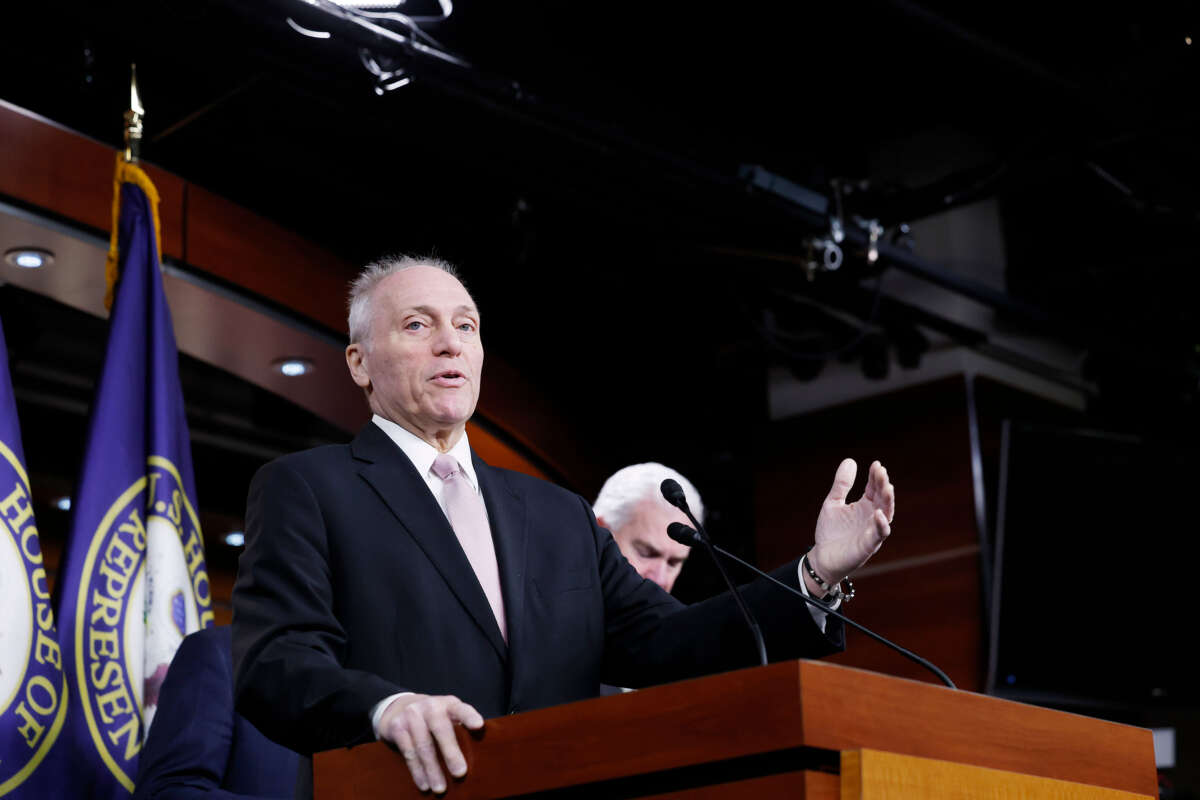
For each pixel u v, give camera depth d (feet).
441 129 15.16
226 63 14.07
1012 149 18.16
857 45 17.10
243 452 24.49
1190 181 18.13
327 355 17.60
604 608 6.15
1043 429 19.44
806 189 17.37
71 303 16.03
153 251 10.83
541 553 6.03
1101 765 4.99
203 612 10.10
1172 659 19.36
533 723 4.38
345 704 4.75
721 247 18.25
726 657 5.59
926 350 21.11
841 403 21.79
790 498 21.95
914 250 20.47
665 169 16.29
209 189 16.84
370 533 5.67
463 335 6.30
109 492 9.80
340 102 14.49
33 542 8.87
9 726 8.36
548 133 15.34
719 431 23.11
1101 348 21.75
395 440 6.16
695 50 17.67
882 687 4.17
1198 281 21.67
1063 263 21.95
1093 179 19.52
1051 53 17.54
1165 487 19.79
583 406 22.76
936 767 4.09
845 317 21.07
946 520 20.45
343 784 4.70
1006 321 21.15
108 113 15.34
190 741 7.98
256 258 16.46
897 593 20.63
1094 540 19.36
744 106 18.95
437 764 4.47
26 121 14.28
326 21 13.19
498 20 16.52
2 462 8.89
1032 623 19.02
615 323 22.04
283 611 5.31
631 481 9.86
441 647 5.49
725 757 3.97
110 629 9.41
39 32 14.44
